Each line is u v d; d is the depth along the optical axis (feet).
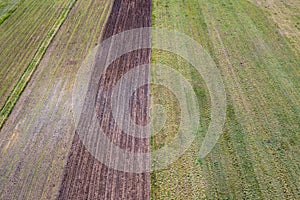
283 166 33.60
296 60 47.21
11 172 35.63
